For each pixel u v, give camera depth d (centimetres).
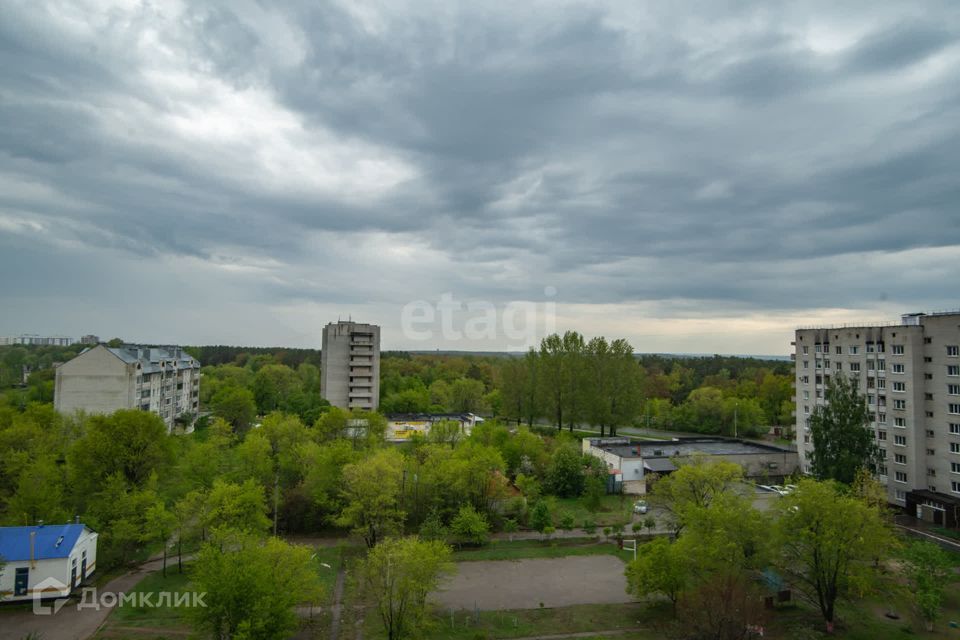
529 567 5719
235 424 12031
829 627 4331
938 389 7462
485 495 7031
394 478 6184
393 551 4200
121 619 4359
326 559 5825
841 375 8281
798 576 4688
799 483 4909
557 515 7500
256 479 6906
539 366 13612
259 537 5266
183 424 12825
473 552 6162
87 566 5134
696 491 6062
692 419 14925
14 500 5553
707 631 3888
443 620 4497
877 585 4538
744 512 4834
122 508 5688
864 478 6638
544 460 9300
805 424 9581
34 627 4216
